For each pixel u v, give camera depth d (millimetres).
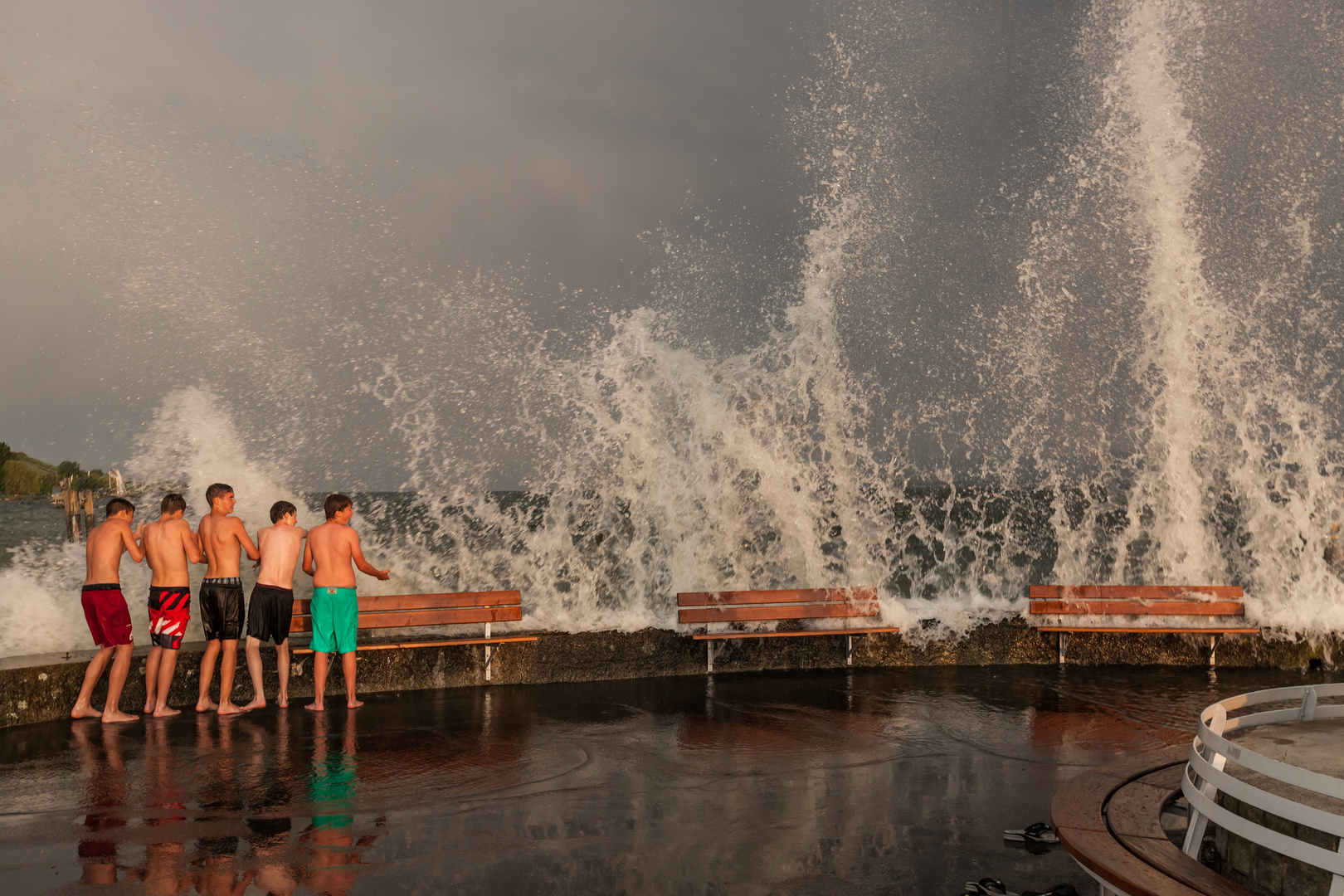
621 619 9836
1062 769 5723
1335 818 2678
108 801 4980
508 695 8125
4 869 3969
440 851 4227
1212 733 3355
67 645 8562
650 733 6695
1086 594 9883
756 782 5418
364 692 8219
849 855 4227
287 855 4172
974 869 4051
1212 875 2922
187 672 7715
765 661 9438
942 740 6469
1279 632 9594
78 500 25766
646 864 4094
